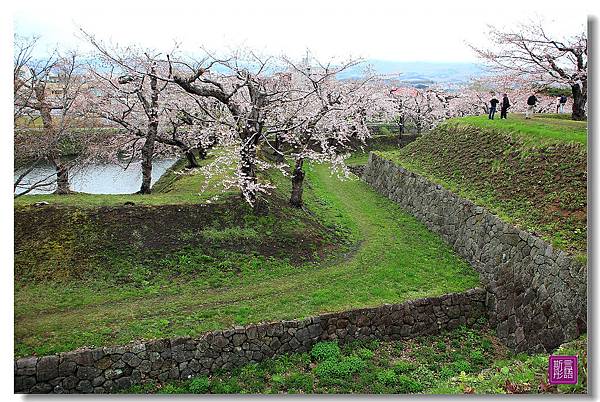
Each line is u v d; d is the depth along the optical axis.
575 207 13.19
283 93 17.12
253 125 15.99
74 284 12.35
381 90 32.72
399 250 16.14
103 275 12.73
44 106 16.56
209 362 10.46
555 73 20.42
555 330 11.19
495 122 19.95
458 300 13.20
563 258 11.41
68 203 14.91
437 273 14.52
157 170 30.55
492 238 14.44
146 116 19.64
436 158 21.09
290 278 13.61
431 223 18.25
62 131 17.02
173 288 12.61
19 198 15.64
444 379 10.53
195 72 15.43
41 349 9.66
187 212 15.26
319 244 15.74
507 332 12.55
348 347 11.50
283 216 16.45
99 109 18.59
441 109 37.97
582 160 14.56
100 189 24.64
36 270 12.61
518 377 9.05
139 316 11.17
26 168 20.94
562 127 17.72
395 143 36.72
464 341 12.44
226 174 18.69
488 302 13.48
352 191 23.86
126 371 9.92
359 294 12.77
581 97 20.17
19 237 13.43
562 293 11.21
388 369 10.84
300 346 11.22
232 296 12.38
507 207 14.88
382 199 22.27
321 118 18.42
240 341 10.74
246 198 15.23
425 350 11.88
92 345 9.92
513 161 16.91
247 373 10.48
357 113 21.27
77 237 13.67
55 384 9.52
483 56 21.66
